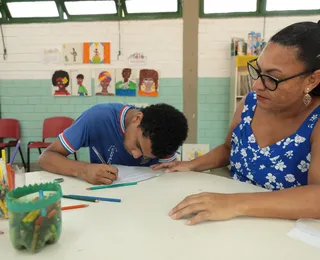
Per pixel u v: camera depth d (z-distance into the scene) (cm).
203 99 386
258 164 112
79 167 117
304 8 366
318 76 88
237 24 371
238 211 80
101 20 378
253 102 121
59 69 387
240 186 109
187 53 366
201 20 372
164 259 62
